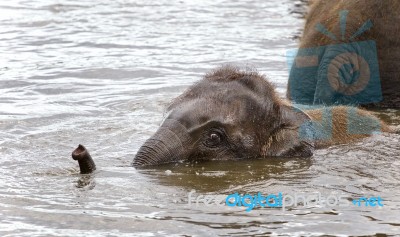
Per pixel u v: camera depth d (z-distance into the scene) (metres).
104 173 20.30
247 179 20.17
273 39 36.62
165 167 20.84
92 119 25.23
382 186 19.66
